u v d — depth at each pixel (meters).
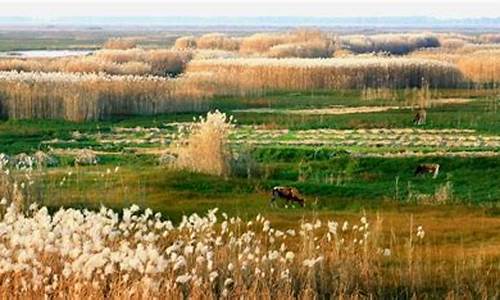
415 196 45.00
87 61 113.62
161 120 72.06
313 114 74.94
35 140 61.59
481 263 32.47
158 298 23.88
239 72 98.31
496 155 53.31
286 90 95.75
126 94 74.75
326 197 44.09
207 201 42.75
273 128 66.94
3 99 70.50
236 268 27.31
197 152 49.72
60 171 49.19
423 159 52.28
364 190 45.88
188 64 114.19
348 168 51.47
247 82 91.88
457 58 121.62
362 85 97.88
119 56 128.88
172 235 31.89
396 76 99.19
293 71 97.00
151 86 77.38
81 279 24.47
